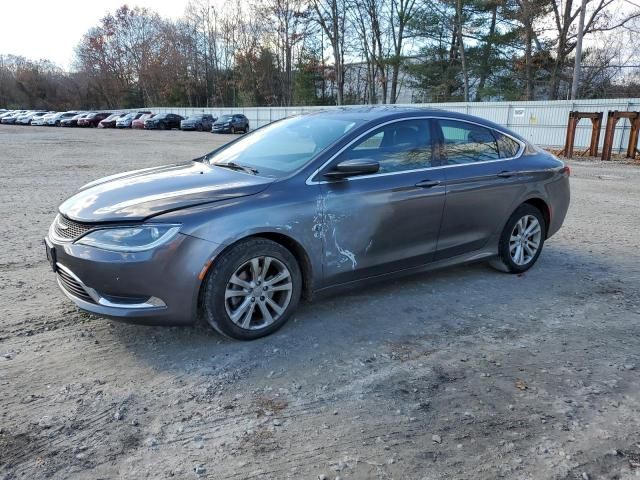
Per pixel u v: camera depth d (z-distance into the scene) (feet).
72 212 11.41
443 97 135.74
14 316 12.95
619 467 8.00
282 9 175.32
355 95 175.94
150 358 11.03
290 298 12.10
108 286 10.51
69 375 10.29
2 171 41.88
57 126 160.97
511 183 16.01
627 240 21.98
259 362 10.95
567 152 63.31
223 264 10.95
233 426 8.82
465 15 124.06
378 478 7.64
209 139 96.32
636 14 102.73
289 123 15.40
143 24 251.60
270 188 11.75
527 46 114.62
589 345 12.10
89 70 268.21
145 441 8.39
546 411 9.39
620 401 9.78
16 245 19.39
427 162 14.34
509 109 78.48
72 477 7.55
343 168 12.19
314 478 7.64
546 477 7.73
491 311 13.99
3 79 282.56
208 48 224.74
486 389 10.09
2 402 9.30
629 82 112.37
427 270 14.93
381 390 9.99
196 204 10.95
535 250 17.42
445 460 8.05
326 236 12.34
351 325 12.87
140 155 58.54
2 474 7.56
